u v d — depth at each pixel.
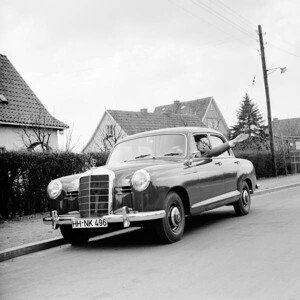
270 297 4.08
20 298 4.66
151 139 8.22
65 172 12.84
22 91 22.33
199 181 7.81
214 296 4.20
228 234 7.44
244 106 60.41
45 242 7.66
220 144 9.14
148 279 4.95
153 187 6.66
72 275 5.46
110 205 6.73
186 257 5.91
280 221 8.55
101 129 49.88
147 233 8.38
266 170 24.84
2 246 7.49
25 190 11.81
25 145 18.73
